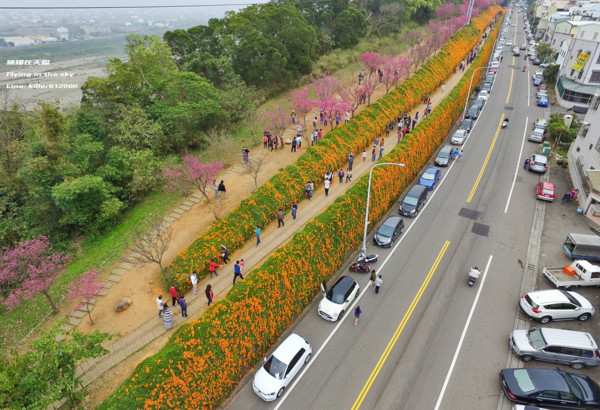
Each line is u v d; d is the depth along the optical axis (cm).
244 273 2270
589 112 3478
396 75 4834
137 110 3328
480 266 2452
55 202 2598
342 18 6512
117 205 2700
